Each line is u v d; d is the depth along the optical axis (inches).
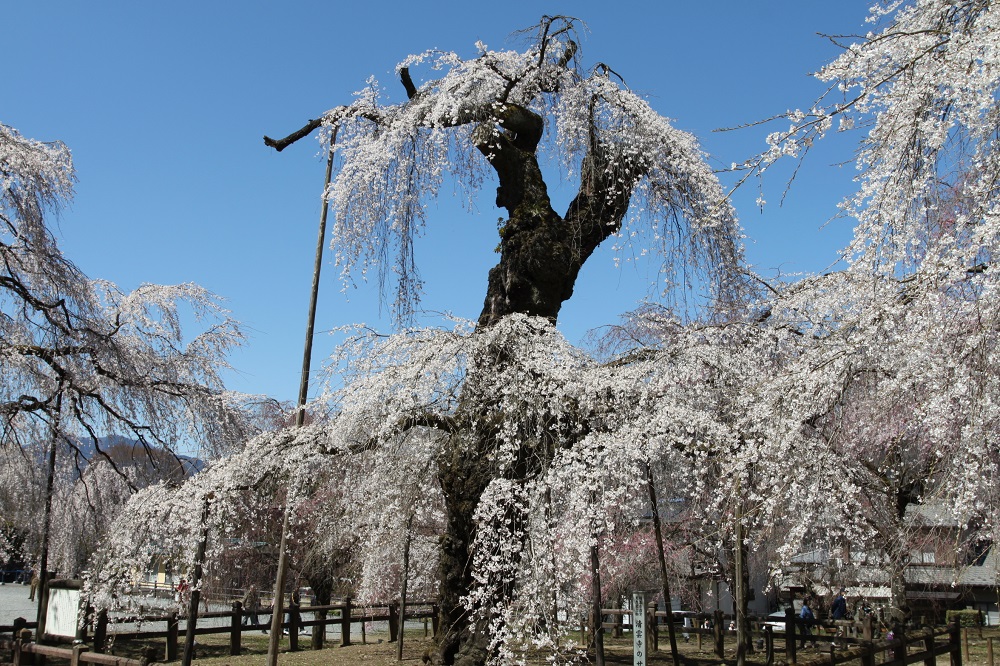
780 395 231.0
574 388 294.4
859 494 311.1
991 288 162.4
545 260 332.8
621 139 351.3
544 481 282.4
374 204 345.4
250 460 334.0
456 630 316.8
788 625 409.7
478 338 310.3
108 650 414.0
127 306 515.8
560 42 378.0
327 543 430.6
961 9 185.5
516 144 360.8
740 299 354.9
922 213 184.9
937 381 184.4
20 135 456.4
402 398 303.7
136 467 501.7
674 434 294.4
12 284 448.5
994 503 216.4
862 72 187.3
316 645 488.4
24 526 483.5
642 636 241.0
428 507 382.3
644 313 489.7
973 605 709.3
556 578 269.4
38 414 458.9
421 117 349.1
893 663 355.9
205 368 517.7
